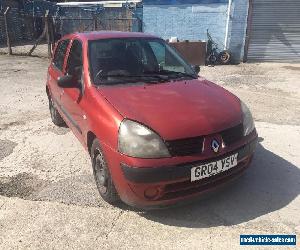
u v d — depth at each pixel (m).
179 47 13.94
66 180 4.36
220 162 3.33
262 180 4.22
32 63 14.43
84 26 20.78
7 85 10.15
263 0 13.91
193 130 3.26
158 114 3.39
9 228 3.47
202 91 3.96
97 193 4.03
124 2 19.02
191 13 14.79
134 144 3.20
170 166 3.14
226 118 3.49
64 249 3.15
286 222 3.43
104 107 3.63
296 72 12.06
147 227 3.41
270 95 8.60
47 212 3.70
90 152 4.19
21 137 5.88
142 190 3.22
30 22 25.09
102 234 3.33
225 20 14.39
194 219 3.51
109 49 4.47
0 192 4.12
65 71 5.18
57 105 5.77
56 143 5.56
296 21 13.96
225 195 3.90
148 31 15.64
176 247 3.13
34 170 4.66
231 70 12.72
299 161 4.75
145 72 4.34
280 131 5.95
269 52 14.60
